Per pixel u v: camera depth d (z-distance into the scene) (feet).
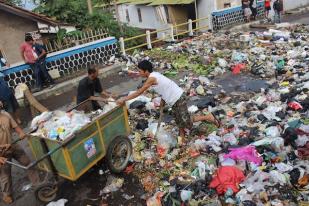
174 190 18.40
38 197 19.19
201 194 17.84
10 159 19.02
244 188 17.33
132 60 46.96
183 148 22.56
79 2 63.52
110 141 20.34
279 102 27.12
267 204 16.21
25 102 35.06
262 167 18.78
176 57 45.78
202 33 64.59
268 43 46.62
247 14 69.31
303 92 27.84
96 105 23.20
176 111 22.24
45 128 18.67
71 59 43.34
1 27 45.96
